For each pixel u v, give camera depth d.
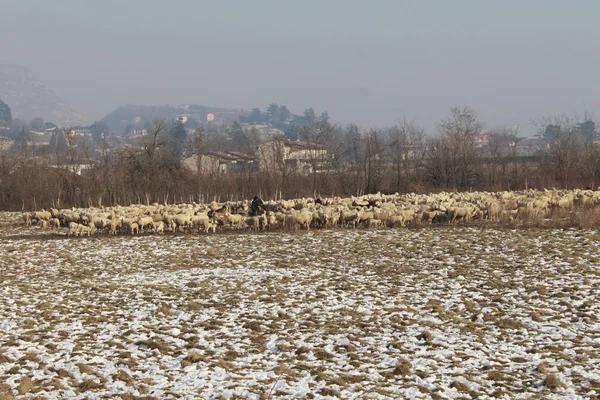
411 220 39.16
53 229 42.19
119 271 26.52
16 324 17.92
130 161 71.38
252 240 34.38
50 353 15.51
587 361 15.12
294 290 22.17
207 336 17.05
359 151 90.38
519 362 15.19
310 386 13.68
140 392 13.26
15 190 69.00
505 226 36.69
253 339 16.77
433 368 14.82
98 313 19.28
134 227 38.16
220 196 67.12
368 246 31.19
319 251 30.27
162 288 22.55
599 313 18.70
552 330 17.36
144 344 16.31
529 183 69.62
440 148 77.56
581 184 65.31
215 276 24.88
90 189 67.75
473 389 13.57
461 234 34.22
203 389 13.48
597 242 30.11
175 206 46.94
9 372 14.09
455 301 20.36
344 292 21.83
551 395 13.25
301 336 17.05
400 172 76.06
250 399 12.98
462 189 72.31
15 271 27.03
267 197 68.31
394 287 22.38
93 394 13.05
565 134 84.19
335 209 41.06
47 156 89.31
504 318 18.42
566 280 22.59
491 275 23.83
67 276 25.58
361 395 13.16
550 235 32.75
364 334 17.25
